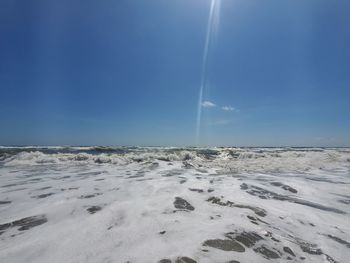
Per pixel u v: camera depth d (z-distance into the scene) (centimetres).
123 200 543
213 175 941
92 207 491
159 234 357
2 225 399
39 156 1428
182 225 392
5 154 1536
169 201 533
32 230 377
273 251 325
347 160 1487
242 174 990
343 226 435
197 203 526
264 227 402
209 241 334
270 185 766
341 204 575
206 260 288
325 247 351
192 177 873
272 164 1321
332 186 771
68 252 307
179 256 294
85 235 356
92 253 304
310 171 1116
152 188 671
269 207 524
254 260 296
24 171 1020
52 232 368
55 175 911
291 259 311
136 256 295
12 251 311
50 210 474
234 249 317
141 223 402
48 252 308
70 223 405
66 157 1398
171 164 1248
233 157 1691
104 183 745
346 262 315
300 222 446
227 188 694
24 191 638
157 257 292
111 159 1364
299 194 666
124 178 840
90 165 1228
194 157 1563
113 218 427
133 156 1470
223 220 420
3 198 566
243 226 394
